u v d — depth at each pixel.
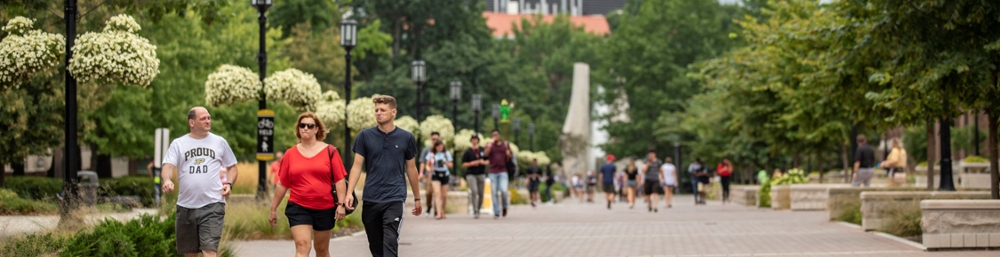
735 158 56.75
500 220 23.88
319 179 10.10
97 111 34.38
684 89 83.38
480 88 81.75
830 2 22.28
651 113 88.75
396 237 10.16
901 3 15.19
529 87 108.44
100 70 13.59
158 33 36.22
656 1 87.94
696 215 27.36
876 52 16.73
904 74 15.77
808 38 22.16
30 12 16.41
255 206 17.92
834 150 62.88
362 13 84.19
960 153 45.47
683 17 87.00
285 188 10.19
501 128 80.06
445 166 24.48
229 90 20.61
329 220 10.19
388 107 10.33
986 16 14.91
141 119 35.19
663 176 35.97
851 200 21.45
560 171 86.62
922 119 18.20
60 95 24.41
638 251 14.80
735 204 41.81
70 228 12.28
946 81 15.38
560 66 128.12
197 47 37.91
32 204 15.63
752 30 32.88
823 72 21.11
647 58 86.56
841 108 31.08
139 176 34.28
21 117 23.17
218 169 10.34
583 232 19.20
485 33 89.69
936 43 15.23
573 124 91.31
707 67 40.88
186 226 10.21
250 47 45.03
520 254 14.43
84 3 22.61
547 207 38.97
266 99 21.08
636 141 89.31
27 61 13.62
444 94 81.06
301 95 20.98
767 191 35.00
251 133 42.53
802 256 13.80
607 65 91.44
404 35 86.19
